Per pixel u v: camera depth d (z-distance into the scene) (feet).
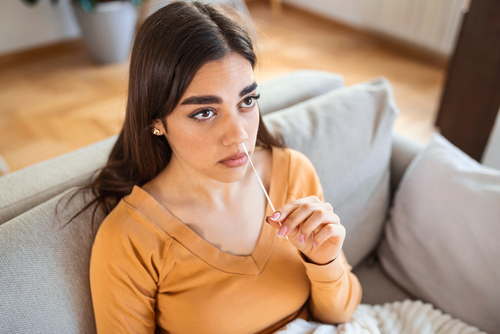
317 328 2.72
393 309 3.18
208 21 1.97
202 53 1.91
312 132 3.31
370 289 3.61
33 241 2.29
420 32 10.09
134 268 2.35
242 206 2.61
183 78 1.94
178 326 2.53
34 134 7.76
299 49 10.98
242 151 2.13
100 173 2.65
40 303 2.22
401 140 4.07
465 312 3.12
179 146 2.20
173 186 2.50
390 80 9.45
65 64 10.28
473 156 6.47
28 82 9.51
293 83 4.16
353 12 11.58
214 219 2.53
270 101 3.85
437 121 7.16
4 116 8.28
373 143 3.59
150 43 2.01
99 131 7.80
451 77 6.55
